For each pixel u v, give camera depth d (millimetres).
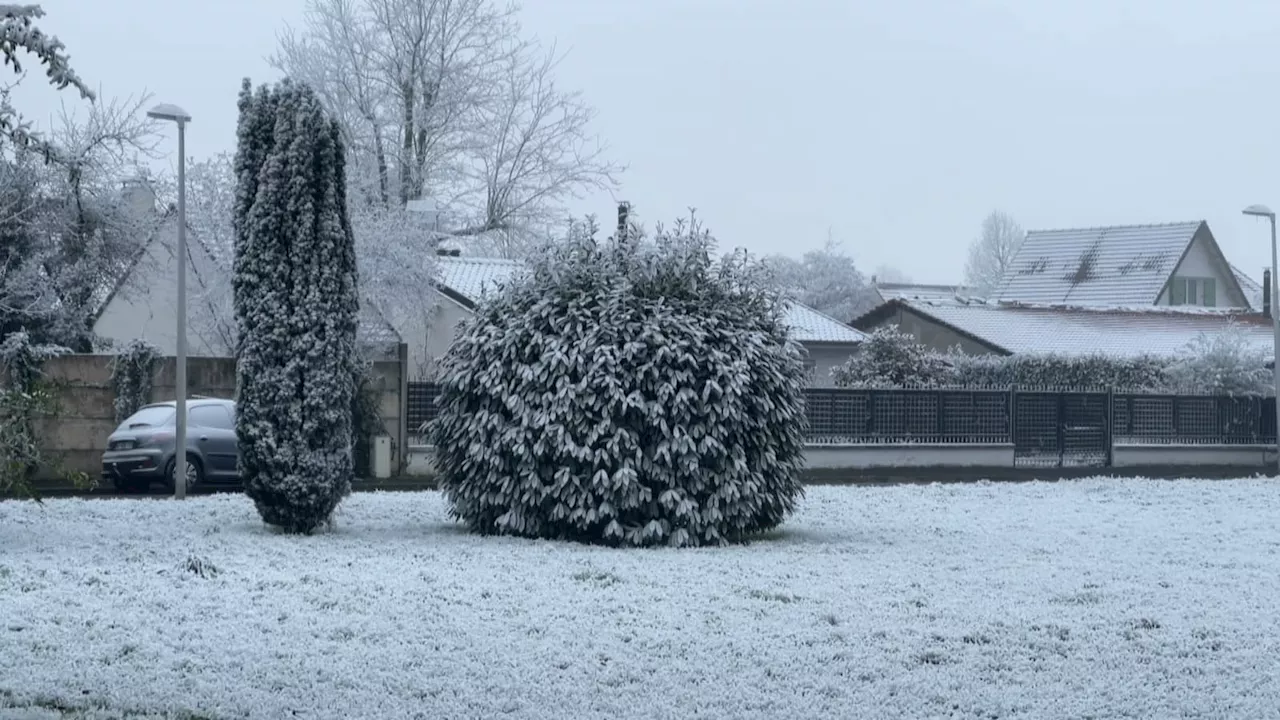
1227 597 14602
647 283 19219
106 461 27484
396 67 50969
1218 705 9930
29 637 11164
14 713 9000
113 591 13273
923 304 57688
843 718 9383
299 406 18203
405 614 12547
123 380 29875
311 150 18344
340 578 14352
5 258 34594
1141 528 21734
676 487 18203
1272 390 44406
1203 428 43250
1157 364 46281
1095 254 72875
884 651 11422
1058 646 11820
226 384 31031
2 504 21531
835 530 20516
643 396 18297
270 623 11938
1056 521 22594
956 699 9898
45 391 18078
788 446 19234
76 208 35500
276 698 9594
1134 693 10195
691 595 13883
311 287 18266
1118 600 14156
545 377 18359
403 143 50844
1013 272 75125
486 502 18703
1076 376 44719
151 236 36719
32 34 14188
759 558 16844
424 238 39250
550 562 15922
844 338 50812
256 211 18234
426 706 9477
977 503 25750
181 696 9578
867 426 37188
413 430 32906
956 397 38531
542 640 11555
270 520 18438
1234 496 28781
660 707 9539
